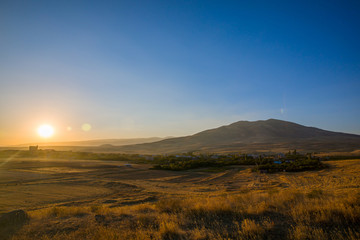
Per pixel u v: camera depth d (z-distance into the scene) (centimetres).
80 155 13388
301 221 716
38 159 10806
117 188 3631
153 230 733
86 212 1159
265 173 5403
